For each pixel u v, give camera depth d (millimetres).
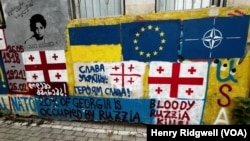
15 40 3625
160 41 3072
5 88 4047
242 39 2822
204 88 3158
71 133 3516
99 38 3271
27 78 3838
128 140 3256
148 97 3406
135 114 3568
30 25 3473
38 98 3934
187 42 2990
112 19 3143
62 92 3760
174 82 3223
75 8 3410
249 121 2953
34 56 3645
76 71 3555
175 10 3094
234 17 2766
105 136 3387
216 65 3010
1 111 4234
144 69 3260
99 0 3400
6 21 3551
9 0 3426
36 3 3330
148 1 3072
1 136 3484
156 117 3504
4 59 3820
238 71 2971
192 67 3088
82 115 3830
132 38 3150
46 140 3324
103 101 3627
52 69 3648
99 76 3484
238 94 3072
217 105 3199
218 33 2867
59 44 3459
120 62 3314
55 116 3984
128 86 3420
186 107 3318
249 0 2828
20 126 3818
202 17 2852
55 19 3342
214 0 3078
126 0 3135
